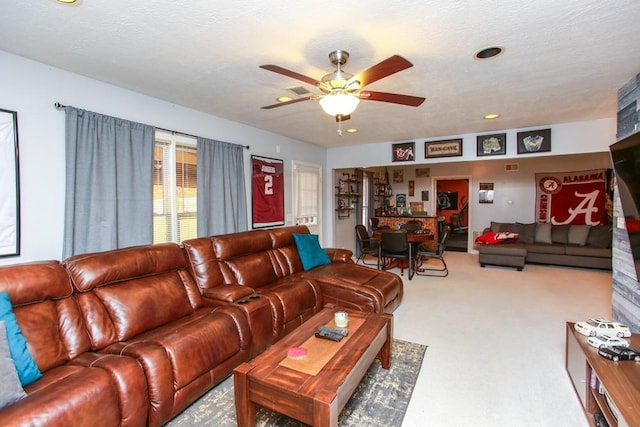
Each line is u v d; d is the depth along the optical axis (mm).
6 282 1711
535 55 2289
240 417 1690
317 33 1984
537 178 7246
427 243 7555
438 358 2611
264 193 4691
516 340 2938
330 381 1575
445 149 5145
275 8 1713
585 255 5816
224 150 3953
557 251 6051
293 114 3859
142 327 2207
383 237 5410
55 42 2098
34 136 2381
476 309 3766
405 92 3061
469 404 2031
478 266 6230
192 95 3164
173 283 2582
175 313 2457
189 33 1982
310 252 4141
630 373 1658
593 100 3332
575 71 2584
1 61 2213
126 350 1838
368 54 2270
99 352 1938
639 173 2158
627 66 2484
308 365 1725
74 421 1373
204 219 3676
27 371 1557
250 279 3248
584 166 6797
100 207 2703
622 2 1668
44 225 2439
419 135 5117
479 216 7848
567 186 6953
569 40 2078
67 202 2500
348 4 1680
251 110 3676
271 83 2832
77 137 2562
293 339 2049
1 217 2225
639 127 2590
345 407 1995
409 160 5484
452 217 10859
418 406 2014
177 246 2811
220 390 2213
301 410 1504
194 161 3678
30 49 2195
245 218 4238
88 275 2092
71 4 1665
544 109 3656
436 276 5430
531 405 2018
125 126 2900
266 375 1635
